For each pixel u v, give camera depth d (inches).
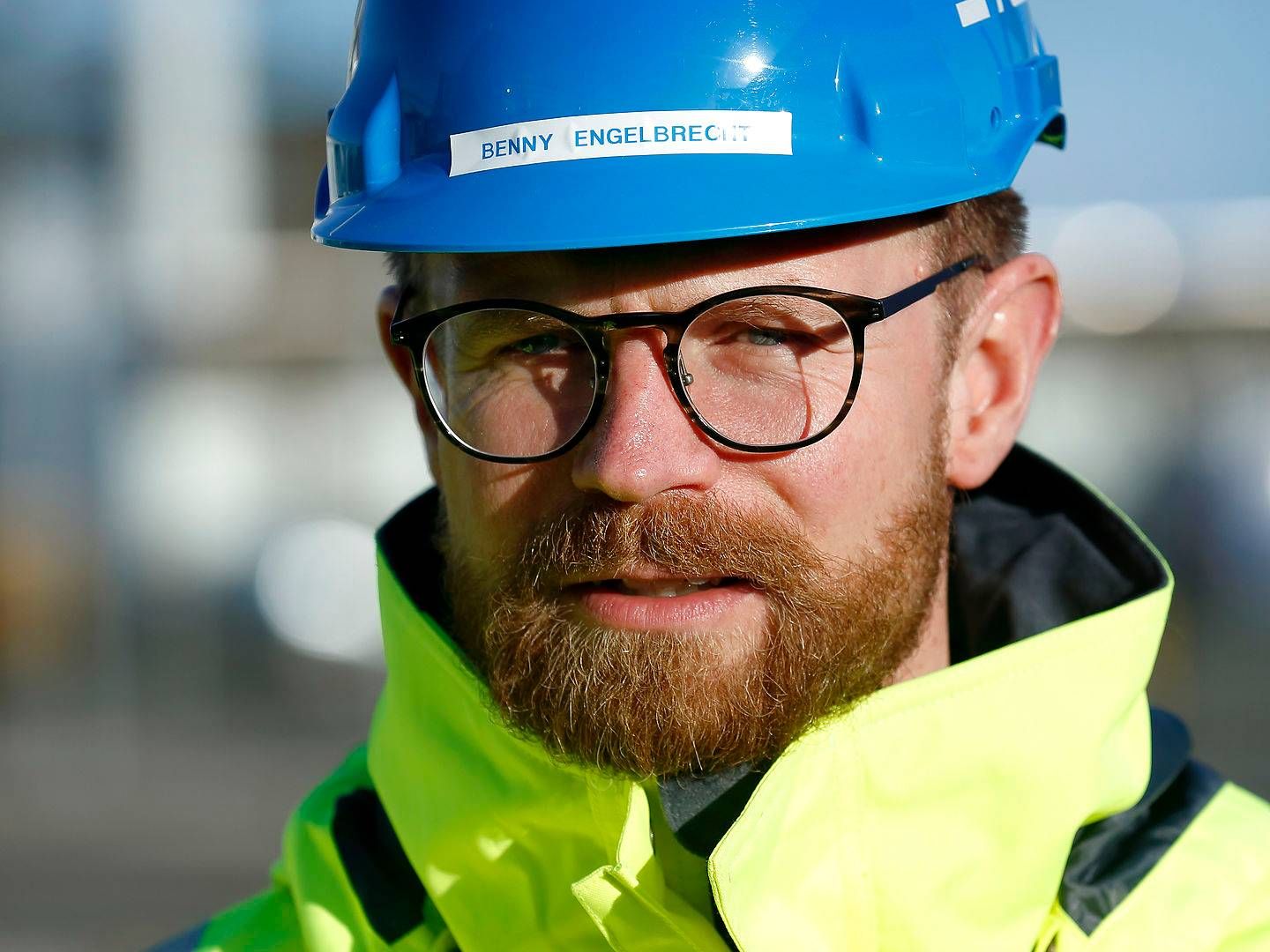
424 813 61.6
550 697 55.7
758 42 55.4
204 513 366.9
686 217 53.7
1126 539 66.1
